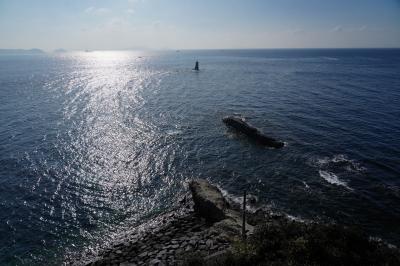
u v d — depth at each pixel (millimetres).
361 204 33031
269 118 63281
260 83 108812
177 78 124562
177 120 62750
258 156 45312
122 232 30031
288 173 40000
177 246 26125
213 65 197375
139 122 61375
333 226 21250
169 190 37031
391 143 49000
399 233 28531
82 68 186625
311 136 52781
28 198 35156
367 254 19172
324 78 121375
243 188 36938
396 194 34625
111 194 36219
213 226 28234
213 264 20266
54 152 47031
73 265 25875
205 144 50000
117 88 99875
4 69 179875
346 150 46719
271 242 20672
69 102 79312
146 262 24703
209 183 36156
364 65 186125
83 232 30047
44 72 159000
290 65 192750
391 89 93750
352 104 73938
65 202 34594
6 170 41344
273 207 32938
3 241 28547
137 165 42969
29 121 62781
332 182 37500
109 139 52219
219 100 80375
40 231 30016
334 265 18297
